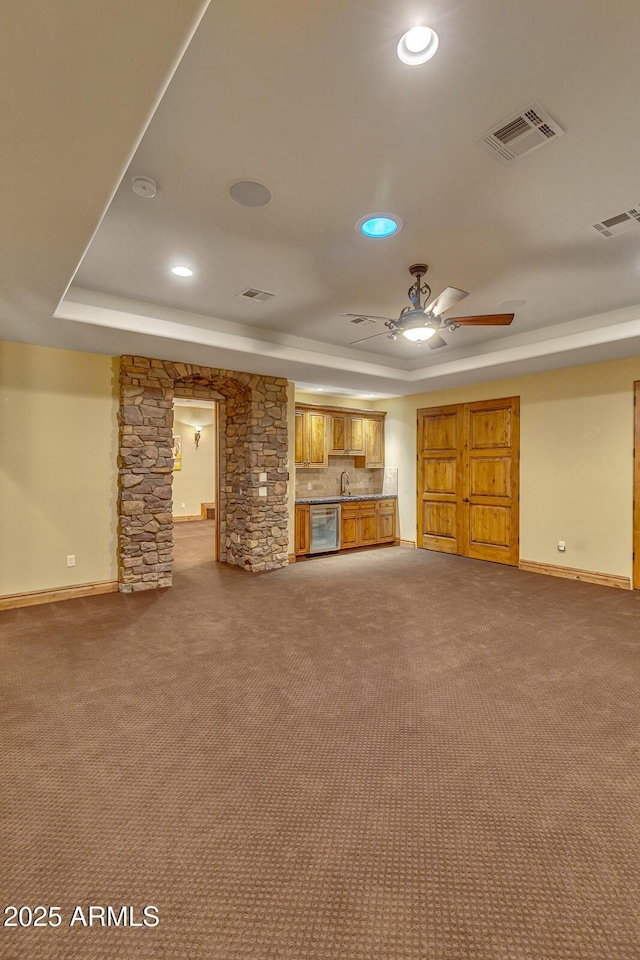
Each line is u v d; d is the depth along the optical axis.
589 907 1.42
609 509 5.22
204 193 2.36
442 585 5.21
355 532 7.41
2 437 4.33
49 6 1.09
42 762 2.10
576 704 2.63
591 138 1.98
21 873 1.53
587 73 1.65
